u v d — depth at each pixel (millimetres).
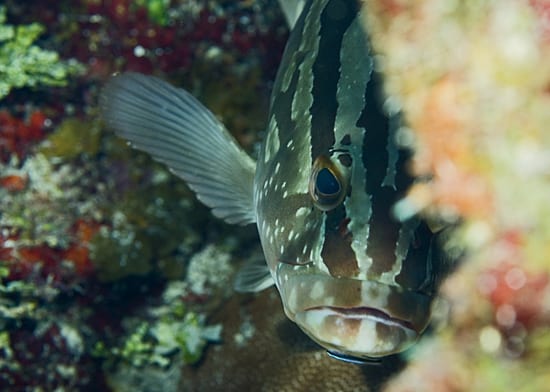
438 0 451
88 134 959
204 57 1021
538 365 444
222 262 999
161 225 971
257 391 855
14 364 896
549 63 436
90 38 1011
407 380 459
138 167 970
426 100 456
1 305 890
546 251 436
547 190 436
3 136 948
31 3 1013
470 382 450
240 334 903
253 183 713
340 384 785
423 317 570
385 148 580
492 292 448
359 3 635
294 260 602
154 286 985
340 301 566
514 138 439
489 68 442
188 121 730
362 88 604
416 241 567
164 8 1009
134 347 948
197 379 921
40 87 967
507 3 441
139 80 726
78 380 924
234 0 1032
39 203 937
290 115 646
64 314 931
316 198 587
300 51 665
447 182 452
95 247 929
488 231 448
